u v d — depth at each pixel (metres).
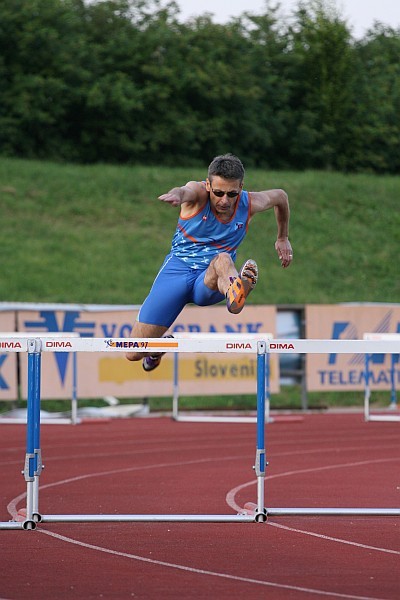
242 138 56.44
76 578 8.03
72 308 25.78
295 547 9.39
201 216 10.34
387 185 52.22
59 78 51.78
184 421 25.73
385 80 62.03
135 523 10.70
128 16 58.06
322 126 58.31
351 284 41.47
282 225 11.19
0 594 7.46
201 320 26.91
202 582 7.90
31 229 41.97
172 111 54.28
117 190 47.31
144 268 40.12
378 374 28.44
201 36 57.47
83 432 22.78
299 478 15.16
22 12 51.72
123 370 26.16
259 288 39.09
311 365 28.16
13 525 10.29
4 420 24.42
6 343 10.30
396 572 8.29
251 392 27.11
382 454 18.70
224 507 12.20
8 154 50.81
